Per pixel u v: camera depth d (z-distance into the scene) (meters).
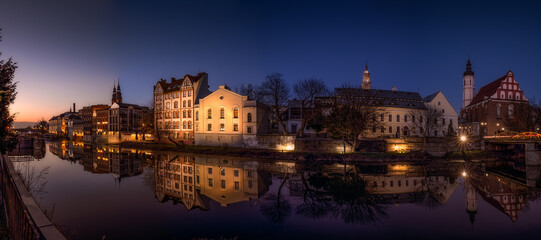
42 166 38.91
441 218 16.92
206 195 22.34
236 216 17.08
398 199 21.28
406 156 42.00
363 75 108.69
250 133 52.44
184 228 14.92
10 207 9.10
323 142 46.97
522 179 30.03
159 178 29.58
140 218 16.45
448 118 66.25
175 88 70.31
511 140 41.91
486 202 20.61
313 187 25.27
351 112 44.41
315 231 14.70
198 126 60.25
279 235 14.13
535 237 14.18
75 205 19.06
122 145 73.00
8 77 13.27
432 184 26.78
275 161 41.94
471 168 37.09
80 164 40.81
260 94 56.38
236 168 35.94
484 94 73.00
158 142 70.12
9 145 14.27
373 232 14.67
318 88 50.66
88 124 107.69
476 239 13.88
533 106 62.78
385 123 61.06
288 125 60.00
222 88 56.38
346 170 34.53
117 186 25.66
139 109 92.81
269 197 21.75
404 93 69.25
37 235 5.81
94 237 13.42
